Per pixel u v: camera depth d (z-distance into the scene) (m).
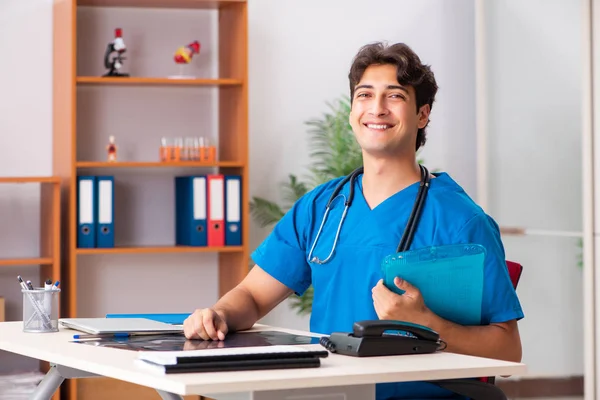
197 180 4.70
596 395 4.49
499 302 2.34
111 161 4.67
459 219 2.43
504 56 5.13
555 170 4.79
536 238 4.92
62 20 4.66
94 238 4.54
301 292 2.75
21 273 4.84
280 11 5.16
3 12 4.79
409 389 2.24
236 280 4.79
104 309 4.98
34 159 4.85
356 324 2.00
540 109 4.87
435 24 5.34
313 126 5.19
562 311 4.73
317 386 1.69
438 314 2.26
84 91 4.91
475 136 5.36
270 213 5.11
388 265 2.19
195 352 1.83
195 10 5.07
